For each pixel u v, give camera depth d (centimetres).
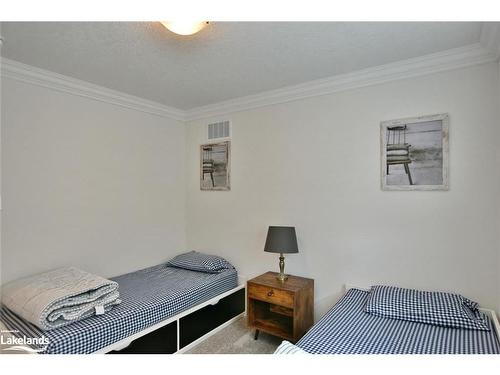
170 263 342
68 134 267
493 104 204
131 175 321
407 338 170
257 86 287
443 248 221
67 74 254
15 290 210
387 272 243
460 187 214
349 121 262
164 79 267
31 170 243
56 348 173
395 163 239
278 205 305
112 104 302
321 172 278
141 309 221
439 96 222
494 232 204
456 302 198
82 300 200
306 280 273
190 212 379
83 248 278
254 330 289
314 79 269
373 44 203
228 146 342
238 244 336
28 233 241
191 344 256
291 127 296
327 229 274
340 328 183
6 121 229
